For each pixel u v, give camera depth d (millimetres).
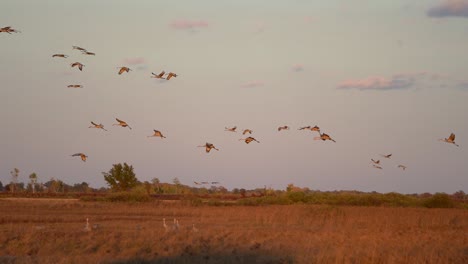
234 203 151375
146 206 132000
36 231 73812
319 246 65125
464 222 103062
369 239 71125
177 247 63219
